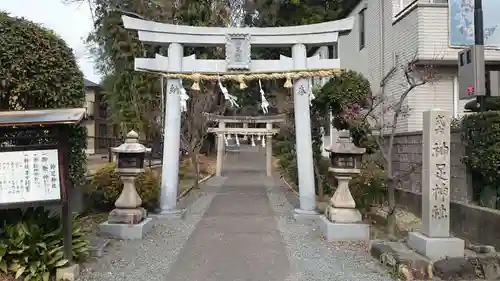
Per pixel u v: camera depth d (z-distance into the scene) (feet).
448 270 19.31
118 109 57.93
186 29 34.60
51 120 18.19
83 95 23.09
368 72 50.31
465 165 26.53
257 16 91.91
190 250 24.84
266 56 84.17
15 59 20.06
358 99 37.24
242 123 75.61
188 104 56.34
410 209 34.19
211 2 64.28
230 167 91.86
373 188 34.19
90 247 23.36
